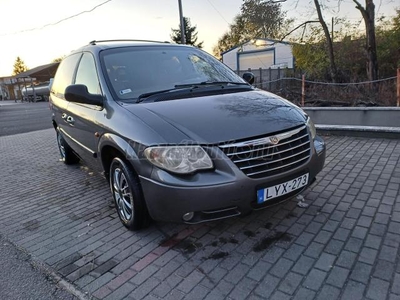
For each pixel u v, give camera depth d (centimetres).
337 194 323
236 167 215
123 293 203
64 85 437
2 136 968
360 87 926
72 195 388
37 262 244
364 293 186
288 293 191
